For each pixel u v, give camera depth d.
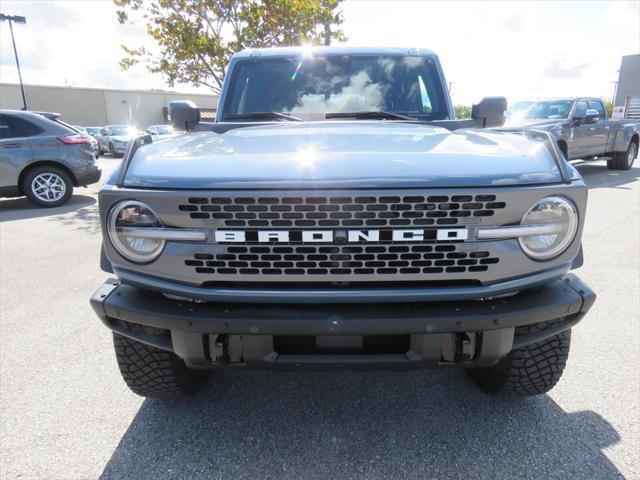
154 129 23.36
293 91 3.27
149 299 1.85
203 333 1.77
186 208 1.69
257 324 1.72
